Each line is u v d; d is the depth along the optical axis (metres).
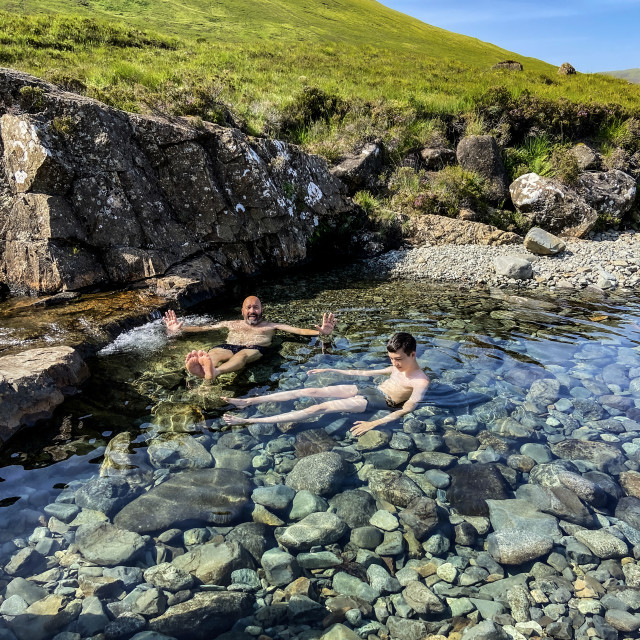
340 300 6.02
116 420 3.55
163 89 7.74
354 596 2.57
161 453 3.27
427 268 7.63
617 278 7.25
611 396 3.94
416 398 3.85
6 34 12.52
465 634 2.44
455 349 4.64
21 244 5.34
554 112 12.09
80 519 2.84
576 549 2.78
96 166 5.66
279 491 3.04
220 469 3.17
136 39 15.81
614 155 11.40
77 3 23.22
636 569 2.70
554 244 8.20
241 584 2.60
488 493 3.06
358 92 12.80
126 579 2.58
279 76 13.84
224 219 6.52
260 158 7.14
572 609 2.54
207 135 6.56
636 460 3.33
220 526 2.83
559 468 3.22
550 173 10.53
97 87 6.77
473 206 9.77
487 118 12.09
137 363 4.25
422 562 2.72
